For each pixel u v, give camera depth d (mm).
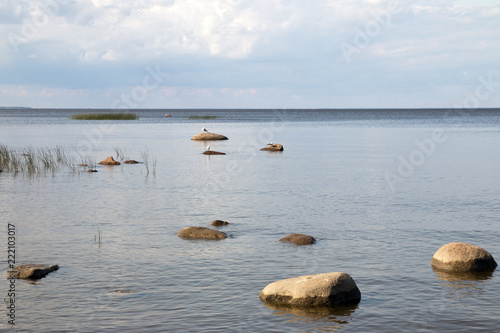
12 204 23391
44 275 13422
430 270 13914
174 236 17547
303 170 37062
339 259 14906
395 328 10312
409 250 15828
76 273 13586
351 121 151125
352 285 11883
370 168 38219
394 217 20641
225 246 16281
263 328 10305
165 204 23547
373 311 11172
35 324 10469
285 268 14055
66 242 16672
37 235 17562
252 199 24938
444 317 10812
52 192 26891
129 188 28438
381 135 82250
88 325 10430
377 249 15945
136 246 16250
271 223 19594
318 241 16922
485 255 14078
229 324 10500
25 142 62000
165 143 63750
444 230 18391
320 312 11141
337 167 38938
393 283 12898
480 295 12055
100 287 12562
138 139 70500
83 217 20594
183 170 37000
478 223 19469
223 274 13555
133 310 11188
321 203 23828
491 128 102625
